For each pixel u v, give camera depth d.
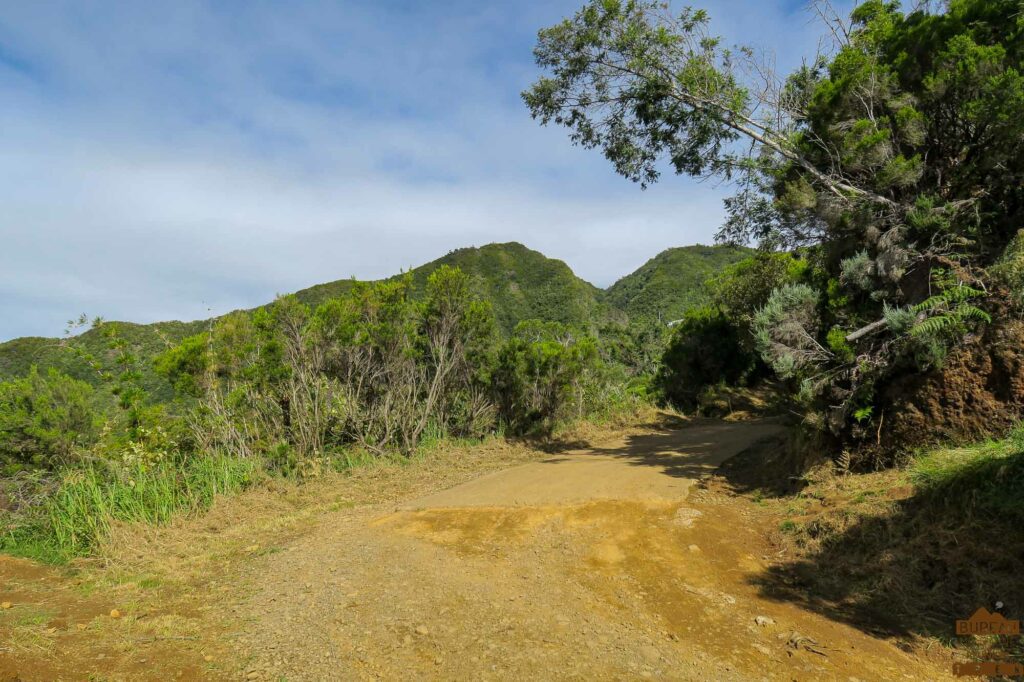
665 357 20.89
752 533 6.23
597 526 6.50
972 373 6.02
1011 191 7.29
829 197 7.76
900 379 6.64
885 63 8.28
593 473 8.88
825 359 7.16
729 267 22.48
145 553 6.12
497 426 13.41
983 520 4.77
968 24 7.54
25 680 3.19
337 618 4.45
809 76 9.60
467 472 10.27
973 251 6.83
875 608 4.59
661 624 4.41
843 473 6.75
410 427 11.52
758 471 8.26
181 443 9.57
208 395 9.95
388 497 8.69
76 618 4.41
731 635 4.24
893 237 7.11
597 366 16.02
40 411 10.49
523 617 4.48
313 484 9.19
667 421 15.54
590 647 4.04
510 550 5.98
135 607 4.67
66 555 6.14
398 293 11.53
